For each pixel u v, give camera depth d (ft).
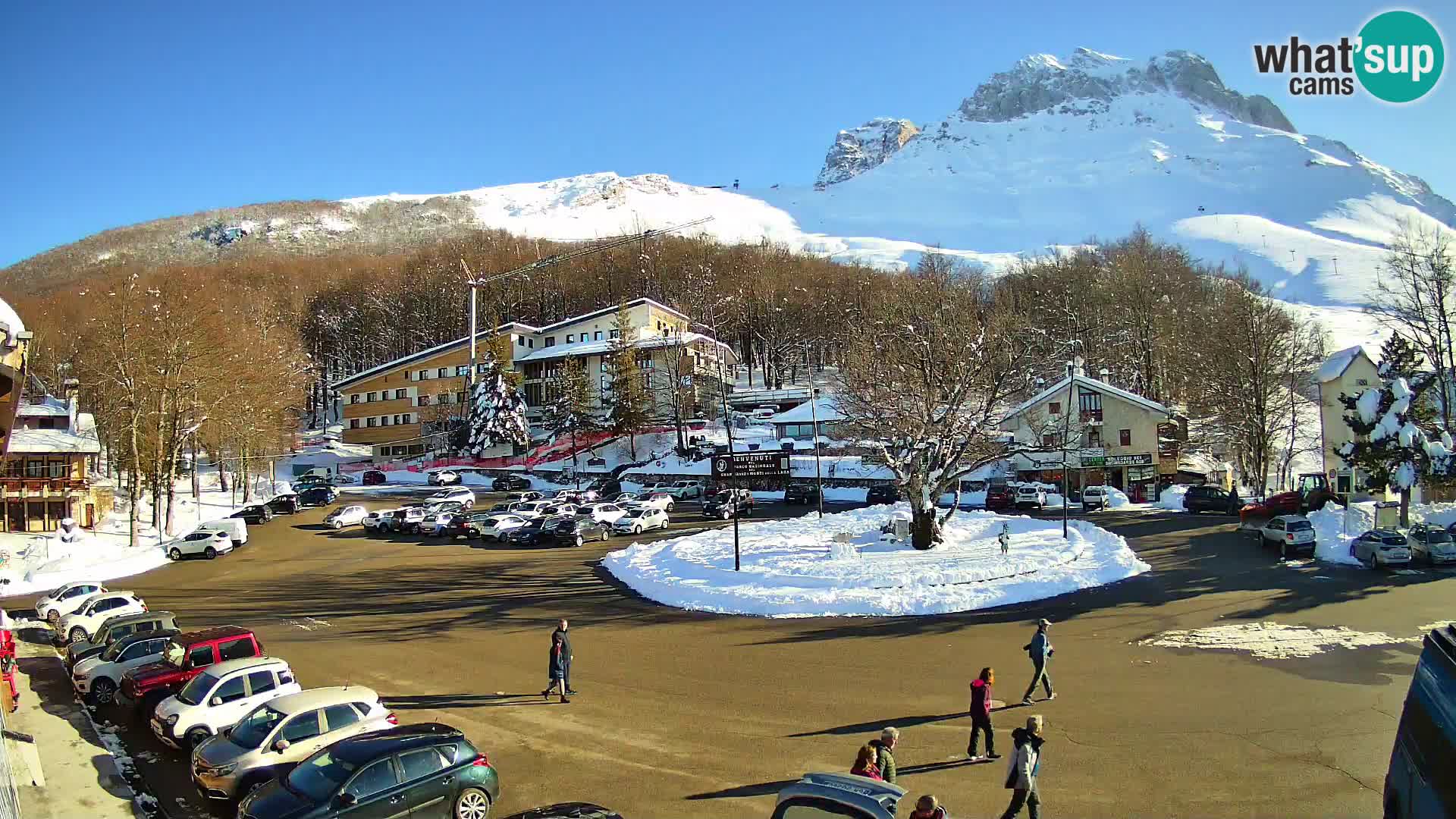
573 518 156.76
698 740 52.31
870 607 88.63
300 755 46.29
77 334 250.98
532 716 57.98
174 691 61.26
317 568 133.59
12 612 108.68
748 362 415.44
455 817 41.16
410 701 62.28
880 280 472.44
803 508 198.59
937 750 49.21
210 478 274.16
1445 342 185.37
